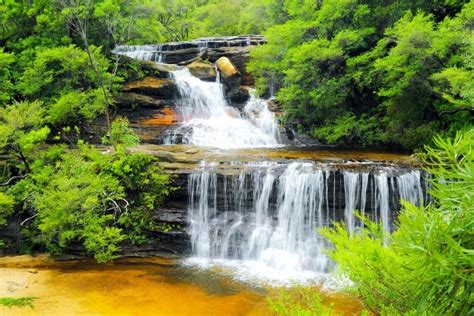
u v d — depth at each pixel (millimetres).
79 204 13984
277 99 22562
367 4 20219
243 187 14859
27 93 19391
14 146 16078
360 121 20672
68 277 12273
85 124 20750
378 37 20547
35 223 14586
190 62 27609
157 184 14961
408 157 16625
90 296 10922
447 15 17891
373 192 14023
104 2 20594
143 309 10188
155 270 12969
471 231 2168
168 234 14656
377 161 15688
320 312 5199
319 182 14297
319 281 11867
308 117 21781
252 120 23203
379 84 20109
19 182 15539
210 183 15008
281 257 13555
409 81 16953
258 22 45281
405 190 14000
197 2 62969
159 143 20938
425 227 2293
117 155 15562
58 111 18469
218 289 11422
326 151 18734
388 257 3918
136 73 23156
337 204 14266
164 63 27297
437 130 17719
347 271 4523
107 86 20688
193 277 12336
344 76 20344
